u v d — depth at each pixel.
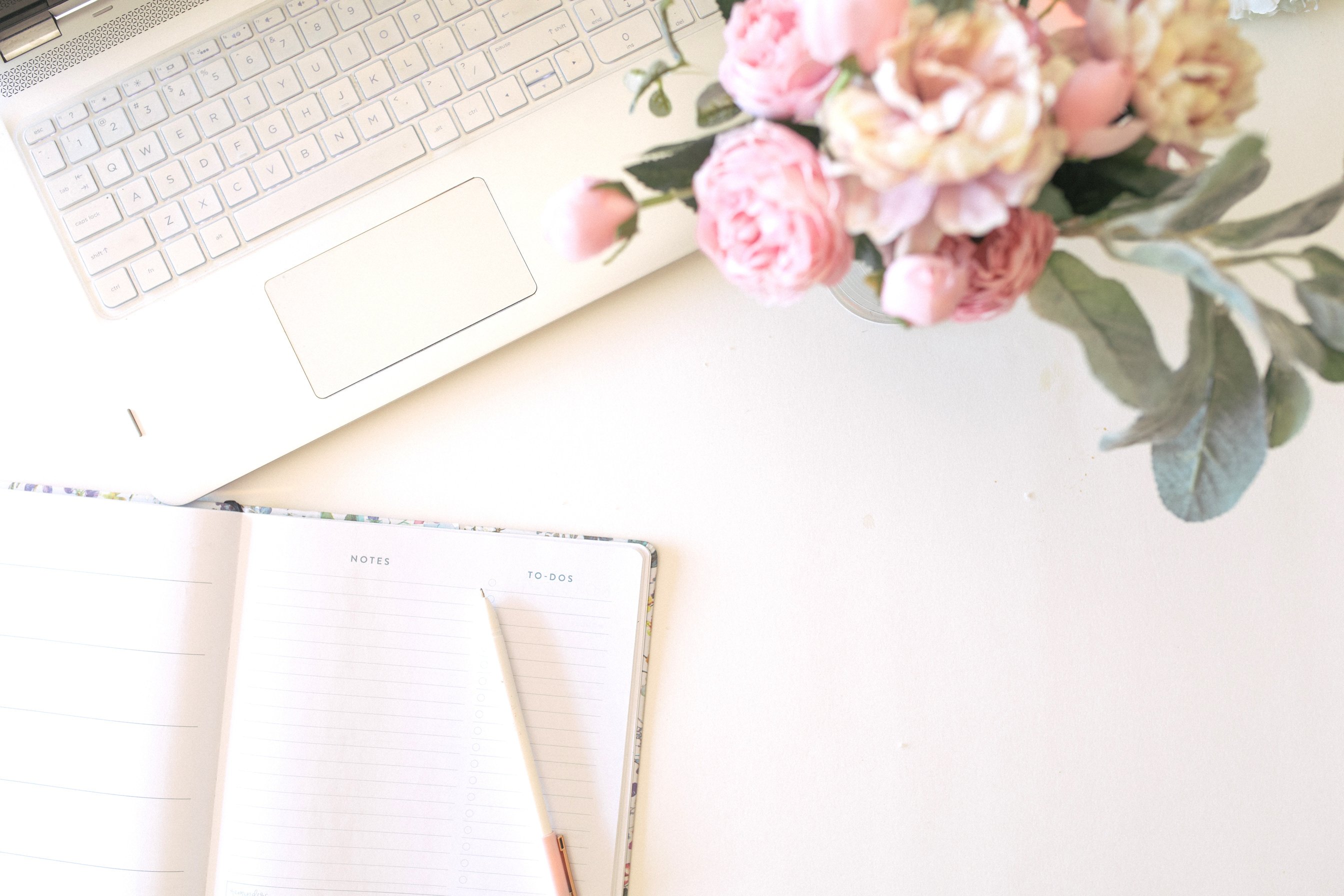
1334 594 0.53
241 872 0.51
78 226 0.52
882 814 0.52
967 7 0.28
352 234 0.53
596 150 0.53
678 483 0.54
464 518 0.54
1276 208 0.54
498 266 0.53
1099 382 0.34
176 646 0.51
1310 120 0.55
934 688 0.53
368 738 0.52
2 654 0.51
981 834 0.52
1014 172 0.27
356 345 0.52
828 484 0.54
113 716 0.51
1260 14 0.56
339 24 0.54
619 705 0.52
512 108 0.53
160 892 0.50
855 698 0.53
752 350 0.55
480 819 0.51
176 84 0.53
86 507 0.51
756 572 0.53
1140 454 0.54
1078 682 0.53
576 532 0.54
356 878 0.51
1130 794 0.52
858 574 0.53
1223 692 0.53
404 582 0.52
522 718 0.52
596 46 0.53
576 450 0.54
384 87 0.53
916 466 0.54
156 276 0.52
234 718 0.52
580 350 0.55
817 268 0.31
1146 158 0.33
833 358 0.55
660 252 0.53
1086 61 0.31
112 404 0.52
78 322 0.52
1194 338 0.34
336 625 0.52
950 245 0.31
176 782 0.51
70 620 0.51
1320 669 0.53
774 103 0.31
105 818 0.50
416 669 0.52
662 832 0.52
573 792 0.52
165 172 0.53
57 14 0.52
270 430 0.52
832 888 0.52
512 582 0.52
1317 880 0.52
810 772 0.52
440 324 0.52
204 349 0.52
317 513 0.53
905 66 0.27
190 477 0.52
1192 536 0.54
